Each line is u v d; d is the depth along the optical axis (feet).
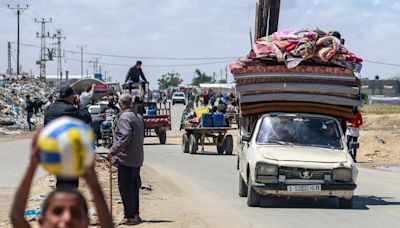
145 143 115.55
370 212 44.70
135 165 37.58
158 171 68.54
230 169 72.64
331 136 48.29
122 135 36.96
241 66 49.98
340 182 44.83
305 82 49.57
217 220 40.42
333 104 50.01
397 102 338.34
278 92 49.65
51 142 9.72
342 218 41.96
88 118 35.12
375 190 57.62
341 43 52.44
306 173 44.52
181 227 37.86
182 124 102.22
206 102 210.18
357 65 50.31
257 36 60.03
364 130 149.18
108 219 11.11
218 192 53.72
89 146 9.93
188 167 73.97
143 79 85.97
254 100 49.83
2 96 178.70
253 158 45.60
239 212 43.73
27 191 10.80
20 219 10.98
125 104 37.65
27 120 146.82
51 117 33.96
